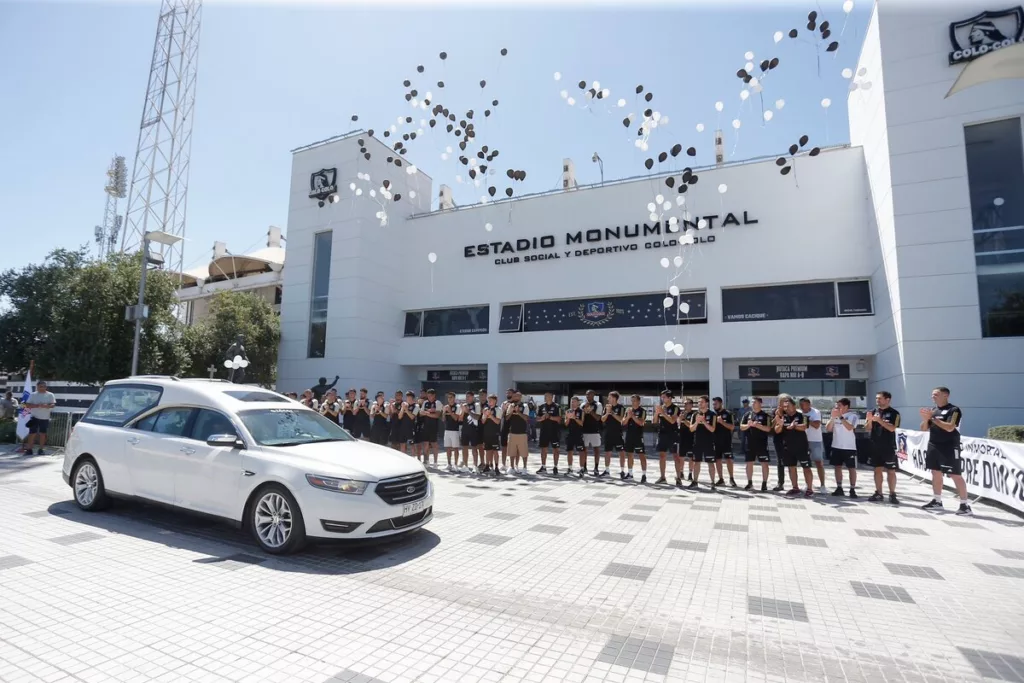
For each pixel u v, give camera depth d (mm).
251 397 6273
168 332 19234
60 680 2758
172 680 2781
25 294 17562
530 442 18547
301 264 22641
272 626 3486
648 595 4207
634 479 10828
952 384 12188
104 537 5488
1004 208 12211
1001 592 4340
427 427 12258
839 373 16500
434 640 3340
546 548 5512
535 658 3127
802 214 16422
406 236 23328
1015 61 11883
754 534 6227
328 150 22594
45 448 12578
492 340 20656
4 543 5180
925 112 13023
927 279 12625
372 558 5051
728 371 17812
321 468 5047
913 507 8031
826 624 3686
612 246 18891
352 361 20547
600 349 18672
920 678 2957
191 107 33188
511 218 20891
